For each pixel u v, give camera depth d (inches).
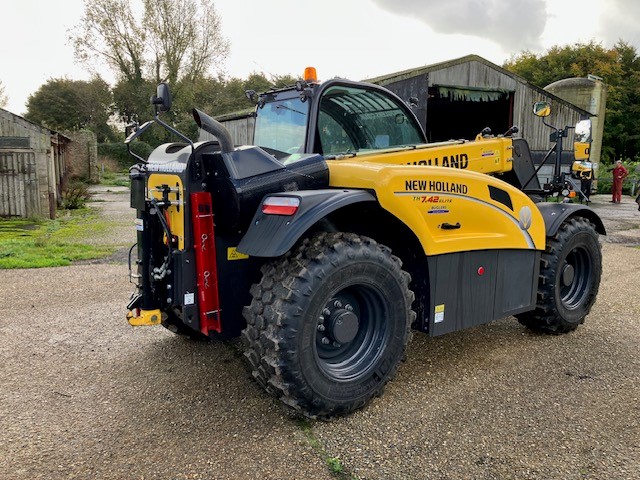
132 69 1353.3
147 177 119.6
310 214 103.3
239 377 133.9
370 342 119.1
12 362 142.8
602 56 1526.8
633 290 225.5
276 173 112.6
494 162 171.2
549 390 127.2
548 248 161.6
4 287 225.8
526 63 1631.4
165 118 1332.4
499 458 98.5
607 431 108.2
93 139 1019.9
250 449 101.0
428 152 149.3
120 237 377.1
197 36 1331.2
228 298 119.0
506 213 144.7
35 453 98.5
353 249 110.7
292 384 104.7
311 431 108.0
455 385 130.0
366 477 92.6
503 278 145.6
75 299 207.2
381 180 114.3
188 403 119.6
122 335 164.7
